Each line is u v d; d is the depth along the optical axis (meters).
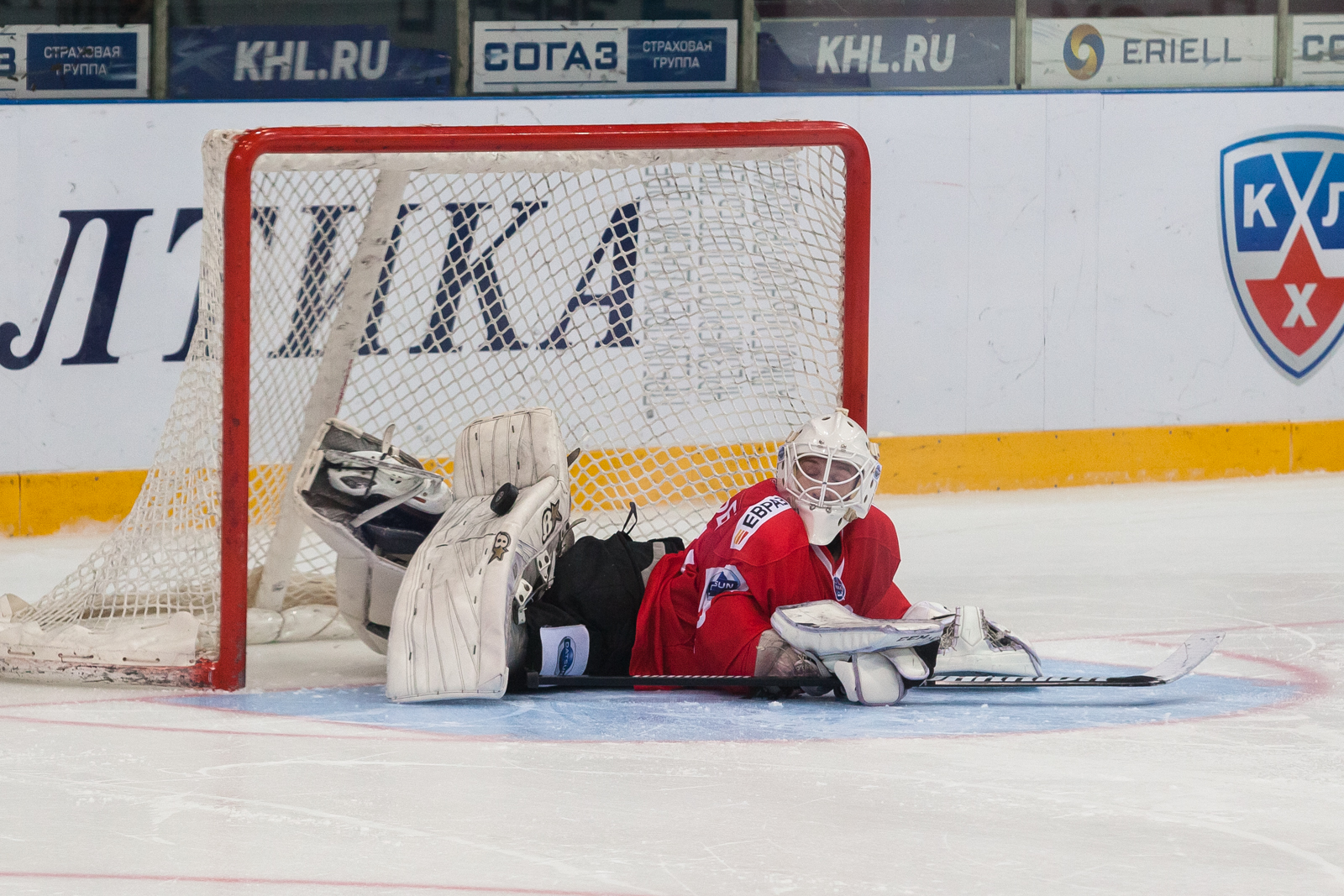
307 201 14.15
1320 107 28.17
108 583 12.61
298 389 14.47
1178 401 27.77
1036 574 18.30
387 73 25.30
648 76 26.22
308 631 14.31
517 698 11.41
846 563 11.55
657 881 6.96
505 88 25.86
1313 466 28.47
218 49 24.52
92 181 23.12
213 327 11.80
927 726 10.34
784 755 9.44
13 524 22.70
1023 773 8.99
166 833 7.71
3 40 23.72
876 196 26.27
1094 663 12.91
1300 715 10.73
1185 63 27.95
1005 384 26.91
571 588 11.90
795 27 26.55
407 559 12.46
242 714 10.77
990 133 26.67
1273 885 6.98
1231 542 20.77
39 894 6.79
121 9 24.03
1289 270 28.16
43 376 22.94
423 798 8.38
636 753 9.48
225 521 11.62
